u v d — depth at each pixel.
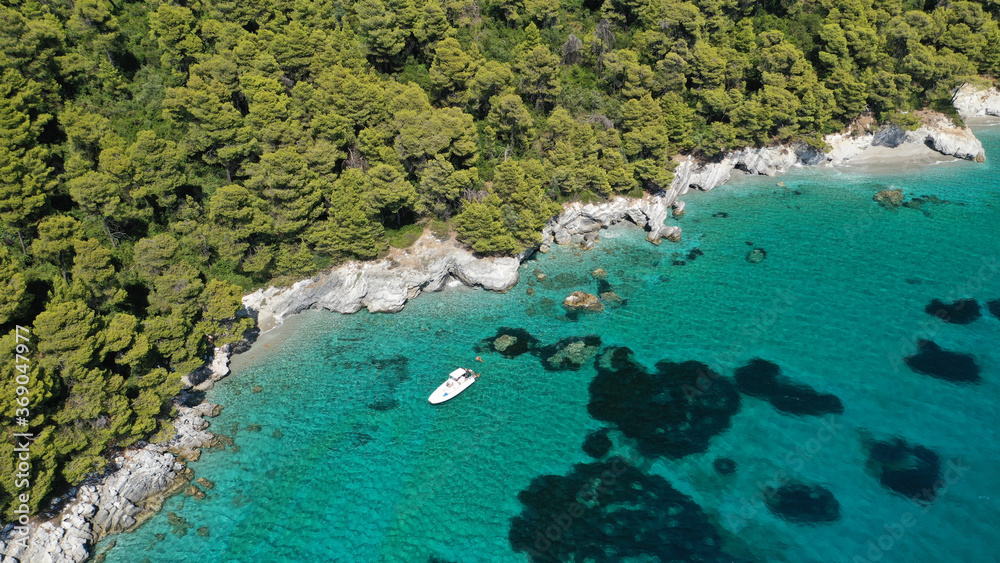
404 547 46.41
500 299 74.94
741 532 45.94
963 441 52.00
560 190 84.06
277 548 46.62
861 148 105.12
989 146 107.06
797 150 103.62
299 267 71.31
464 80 83.75
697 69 96.12
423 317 72.44
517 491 50.47
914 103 107.50
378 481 51.97
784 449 52.50
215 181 73.81
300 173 69.81
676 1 98.75
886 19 108.00
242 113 82.94
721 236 85.81
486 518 48.38
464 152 77.50
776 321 67.94
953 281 72.44
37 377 47.16
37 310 56.72
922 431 53.19
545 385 61.47
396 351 67.06
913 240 81.31
